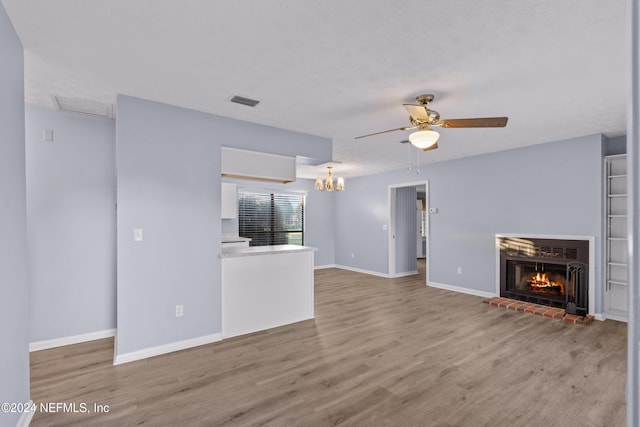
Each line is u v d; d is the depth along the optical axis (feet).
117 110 9.36
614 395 7.73
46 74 8.07
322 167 20.89
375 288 19.30
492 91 9.00
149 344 9.84
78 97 9.54
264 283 12.27
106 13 5.74
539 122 11.69
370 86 8.75
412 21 5.97
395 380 8.45
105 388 8.07
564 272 14.43
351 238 25.96
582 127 12.33
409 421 6.82
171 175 10.18
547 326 12.49
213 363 9.41
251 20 5.96
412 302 16.08
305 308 13.41
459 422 6.78
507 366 9.20
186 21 5.99
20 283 6.41
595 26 6.03
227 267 11.39
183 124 10.41
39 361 9.53
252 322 11.95
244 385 8.22
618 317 13.21
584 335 11.54
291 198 25.67
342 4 5.51
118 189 9.38
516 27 6.11
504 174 16.28
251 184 23.54
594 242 13.39
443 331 12.00
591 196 13.48
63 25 6.08
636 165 1.38
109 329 11.51
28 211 10.32
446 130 12.73
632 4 1.42
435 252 19.57
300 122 11.84
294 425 6.71
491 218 16.81
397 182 22.08
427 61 7.41
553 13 5.67
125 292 9.48
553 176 14.55
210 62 7.50
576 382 8.32
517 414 7.03
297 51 7.02
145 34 6.40
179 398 7.66
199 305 10.74
